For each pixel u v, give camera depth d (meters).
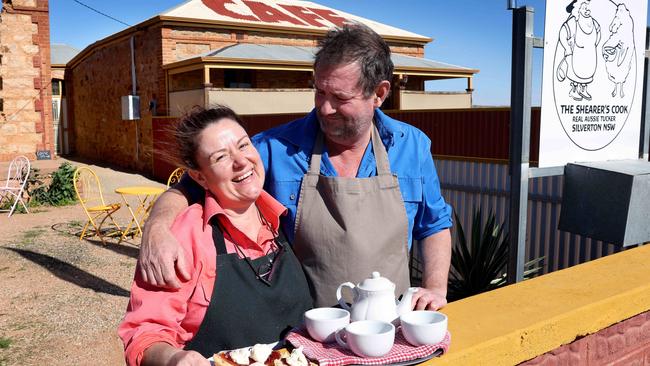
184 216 1.92
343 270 2.31
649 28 4.19
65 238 9.62
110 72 22.20
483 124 8.84
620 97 3.93
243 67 16.83
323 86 2.17
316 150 2.40
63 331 5.63
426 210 2.56
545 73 3.46
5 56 19.34
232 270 1.95
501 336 2.10
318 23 22.55
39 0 19.64
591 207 3.75
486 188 7.24
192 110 1.99
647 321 2.89
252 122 14.80
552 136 3.58
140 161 19.78
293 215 2.39
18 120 19.77
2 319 5.92
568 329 2.37
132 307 1.74
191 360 1.50
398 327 1.93
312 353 1.77
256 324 1.96
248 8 21.77
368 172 2.41
